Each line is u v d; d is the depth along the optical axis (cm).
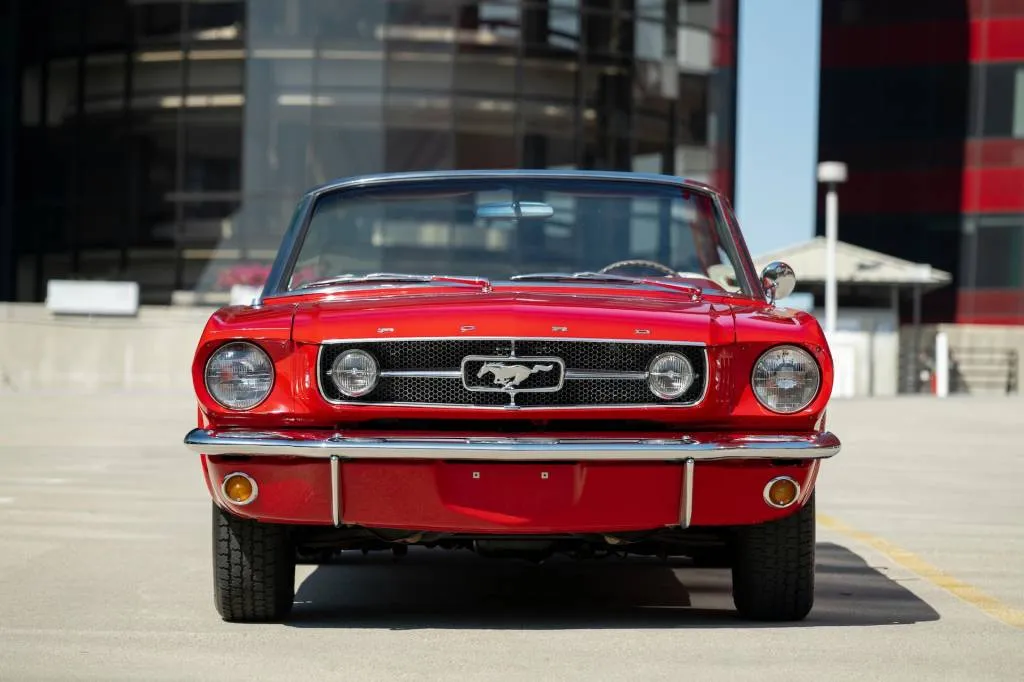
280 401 554
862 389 3428
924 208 4975
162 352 3167
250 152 3403
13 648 545
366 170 3406
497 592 685
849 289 3734
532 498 543
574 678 492
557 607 641
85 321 3161
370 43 3400
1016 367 4700
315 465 545
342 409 549
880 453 1577
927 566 772
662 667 510
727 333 557
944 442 1756
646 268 701
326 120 3403
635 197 702
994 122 4925
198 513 991
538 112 3459
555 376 552
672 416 552
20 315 3148
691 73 3644
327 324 555
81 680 492
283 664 516
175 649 543
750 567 591
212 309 3322
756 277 680
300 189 3397
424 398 553
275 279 673
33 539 859
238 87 3409
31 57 3581
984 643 559
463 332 551
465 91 3422
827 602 655
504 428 554
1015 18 4906
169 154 3447
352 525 574
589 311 561
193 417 2109
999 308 4919
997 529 932
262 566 582
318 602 654
